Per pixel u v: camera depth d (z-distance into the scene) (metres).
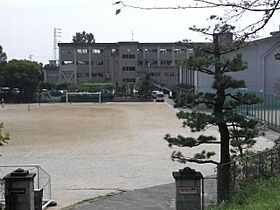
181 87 82.56
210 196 15.20
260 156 13.95
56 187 19.08
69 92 92.81
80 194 17.73
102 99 90.06
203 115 14.73
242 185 12.76
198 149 28.61
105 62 109.19
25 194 12.43
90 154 28.05
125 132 39.47
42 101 90.06
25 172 12.67
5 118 54.56
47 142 33.69
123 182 19.98
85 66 109.06
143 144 32.09
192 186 12.30
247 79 60.81
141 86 93.06
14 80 87.88
